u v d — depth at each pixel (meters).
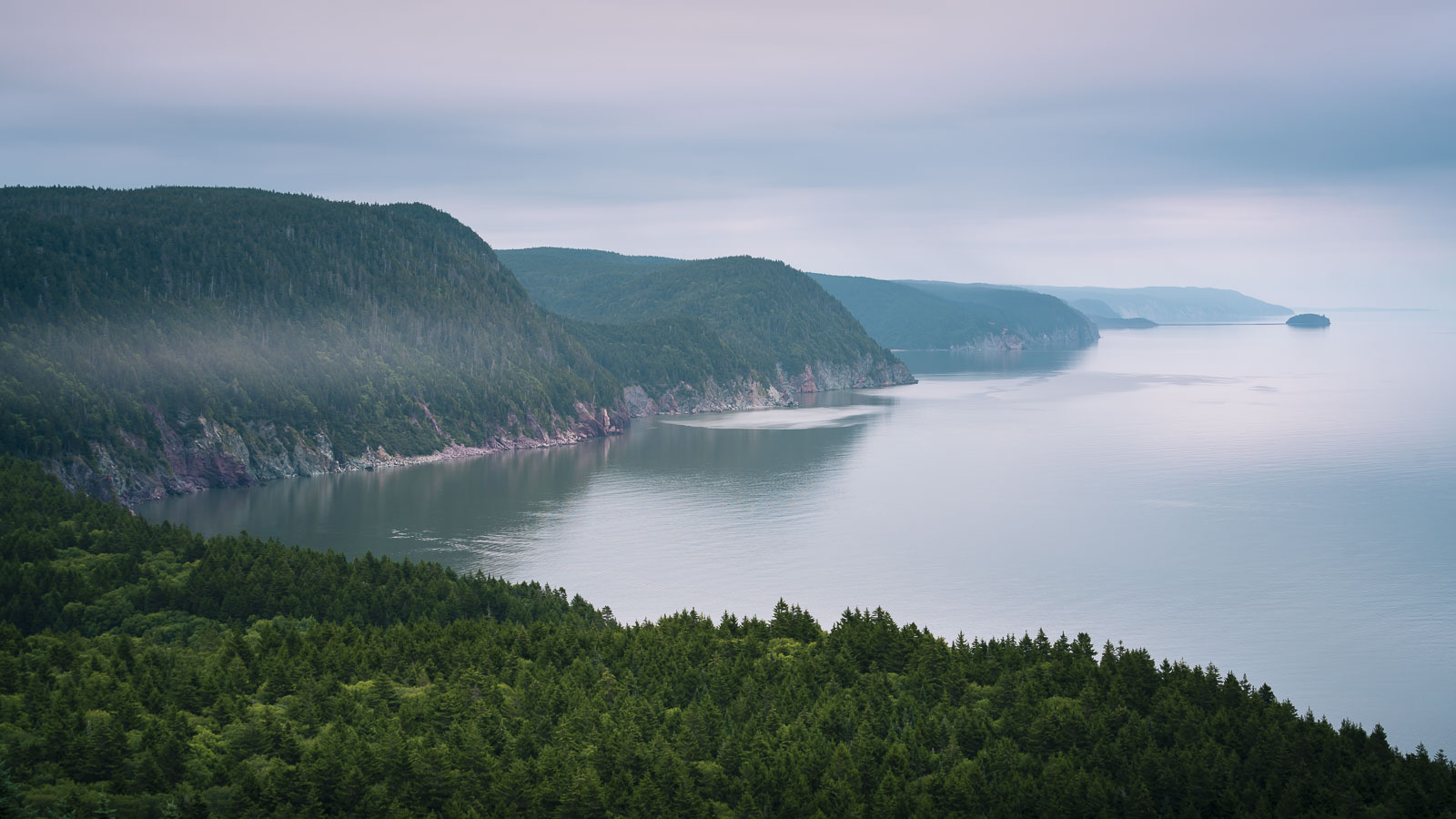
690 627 160.12
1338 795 113.12
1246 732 125.06
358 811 108.38
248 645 144.50
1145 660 142.75
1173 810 116.62
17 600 154.75
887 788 113.00
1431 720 151.12
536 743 119.94
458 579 176.62
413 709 125.88
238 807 105.88
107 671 131.62
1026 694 134.25
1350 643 178.50
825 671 142.12
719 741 122.38
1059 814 110.62
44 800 102.56
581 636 149.88
